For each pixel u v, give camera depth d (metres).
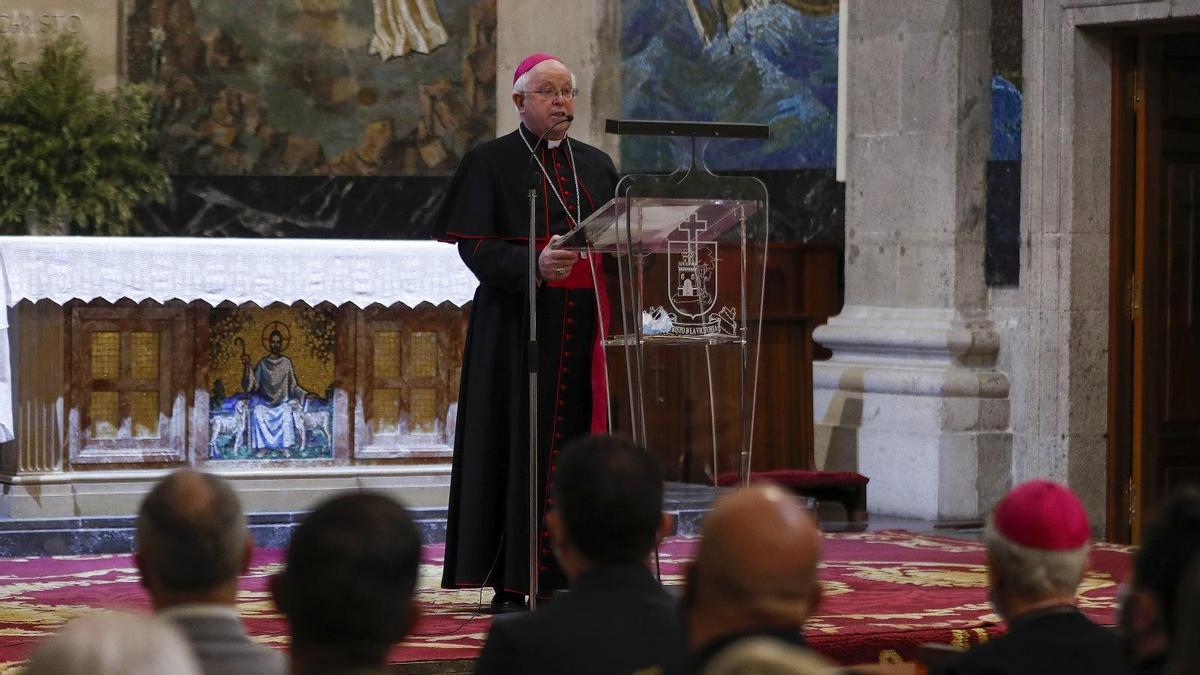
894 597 16.77
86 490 21.00
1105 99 23.83
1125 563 19.97
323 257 21.23
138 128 28.44
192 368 21.45
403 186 30.75
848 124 26.38
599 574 7.84
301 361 21.86
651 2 30.55
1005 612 8.67
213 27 29.73
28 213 25.72
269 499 21.66
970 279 24.89
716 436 16.05
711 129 13.85
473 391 15.56
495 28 31.06
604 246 14.32
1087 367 23.89
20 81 26.31
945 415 24.38
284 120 30.16
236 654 7.43
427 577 18.75
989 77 24.70
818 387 26.33
